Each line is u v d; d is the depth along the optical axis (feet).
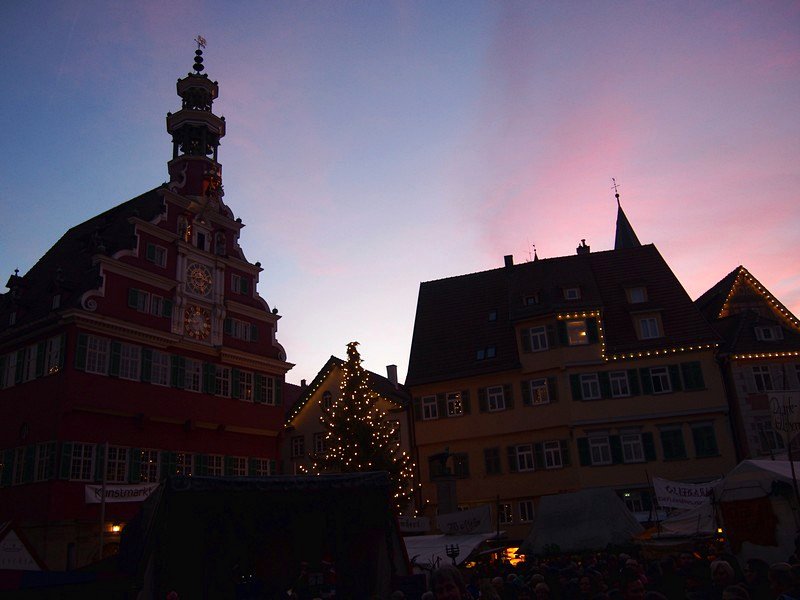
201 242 135.95
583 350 133.59
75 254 128.77
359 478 46.32
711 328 131.85
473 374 140.67
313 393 164.25
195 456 123.34
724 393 126.93
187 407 123.03
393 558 46.96
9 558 50.21
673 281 143.95
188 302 128.26
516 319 138.92
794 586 21.47
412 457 142.20
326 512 47.44
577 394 131.34
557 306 135.85
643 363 131.75
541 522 54.65
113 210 147.13
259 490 41.32
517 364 137.69
